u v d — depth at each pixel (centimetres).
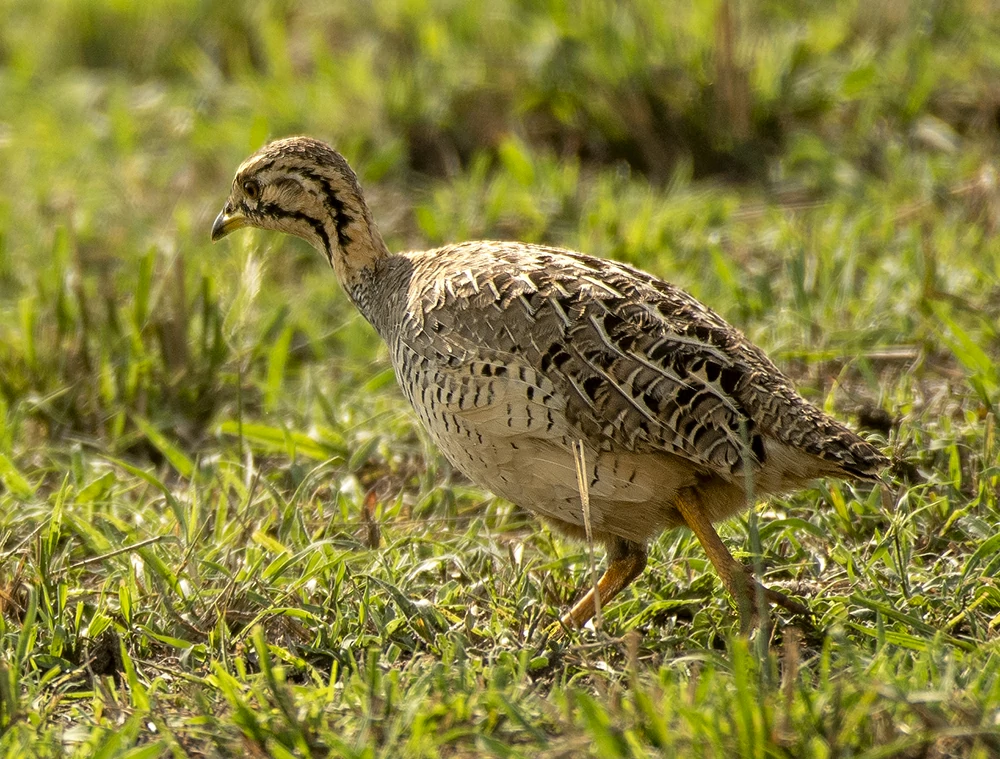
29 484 1079
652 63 1692
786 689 695
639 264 1352
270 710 742
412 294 941
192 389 1236
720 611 873
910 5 1756
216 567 894
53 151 1744
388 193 1630
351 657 814
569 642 845
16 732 729
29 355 1254
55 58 2086
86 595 921
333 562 882
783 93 1661
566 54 1697
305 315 1366
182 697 782
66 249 1470
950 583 868
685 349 834
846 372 1185
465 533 1000
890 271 1283
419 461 1138
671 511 877
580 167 1669
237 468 1108
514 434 863
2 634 849
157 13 2086
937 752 699
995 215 1371
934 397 1116
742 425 811
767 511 994
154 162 1745
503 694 732
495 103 1723
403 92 1720
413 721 715
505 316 866
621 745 670
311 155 1062
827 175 1529
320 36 1838
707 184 1616
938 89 1652
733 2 1722
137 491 1116
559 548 981
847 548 932
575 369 841
